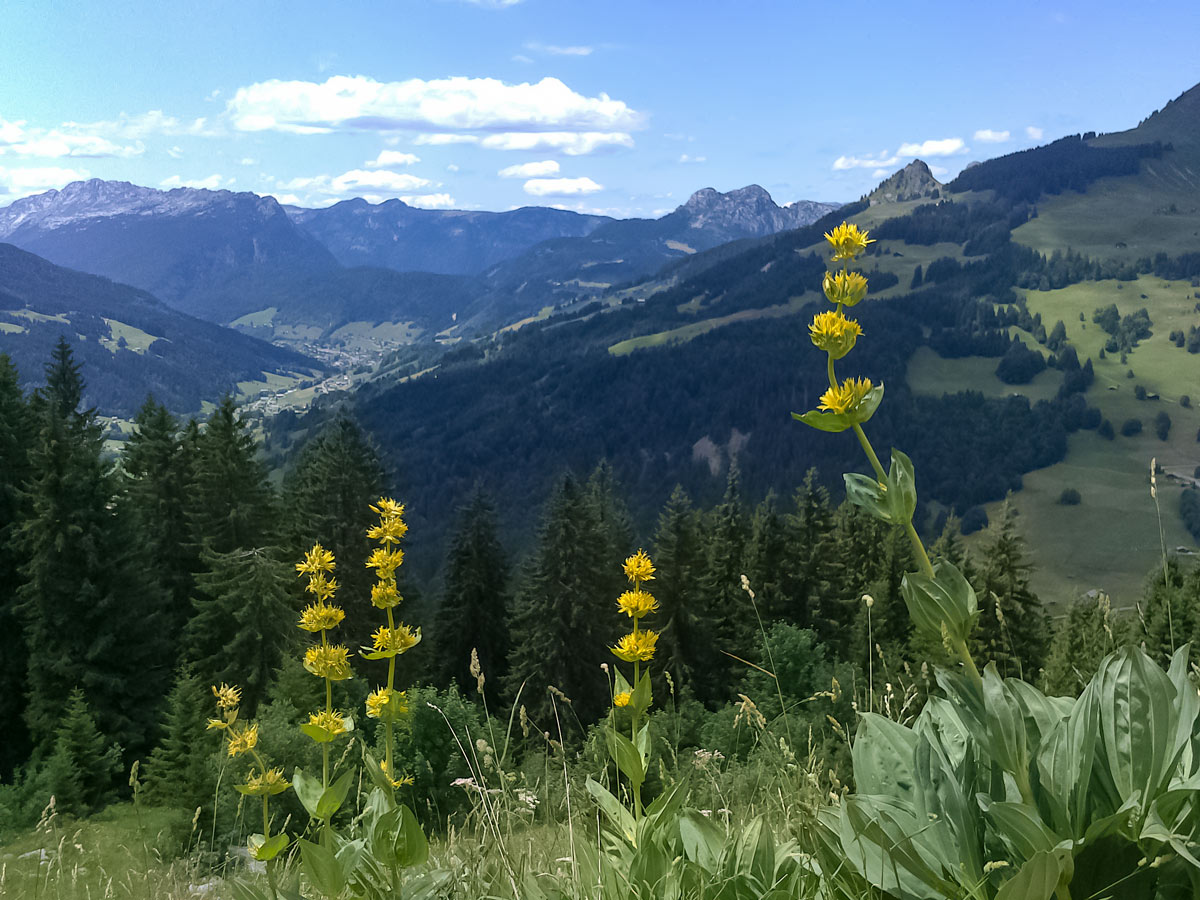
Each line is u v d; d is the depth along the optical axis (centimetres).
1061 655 1003
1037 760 181
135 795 399
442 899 213
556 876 231
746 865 211
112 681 3541
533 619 4659
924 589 173
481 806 256
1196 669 250
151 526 4459
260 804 814
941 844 186
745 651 4772
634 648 236
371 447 5116
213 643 3659
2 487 4025
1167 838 154
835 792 248
